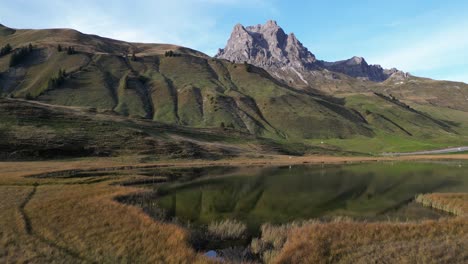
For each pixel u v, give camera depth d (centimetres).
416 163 11212
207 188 5650
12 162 7156
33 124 9444
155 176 6550
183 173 7438
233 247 2606
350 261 2005
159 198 4675
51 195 3788
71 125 10175
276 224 3347
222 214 3822
